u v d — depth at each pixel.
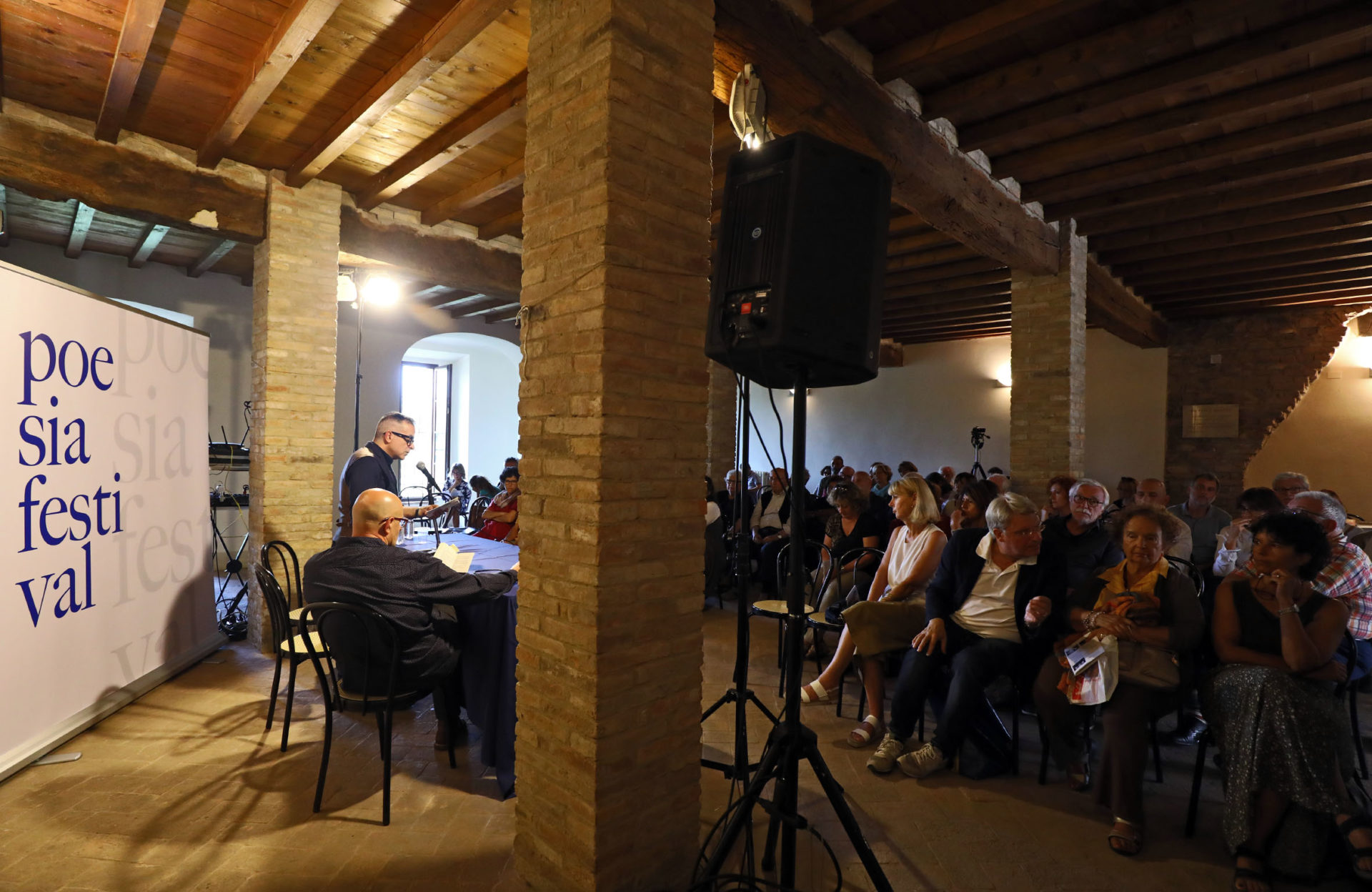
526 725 2.12
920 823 2.48
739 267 1.61
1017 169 4.41
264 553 3.26
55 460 2.94
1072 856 2.29
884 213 1.69
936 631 2.97
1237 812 2.21
